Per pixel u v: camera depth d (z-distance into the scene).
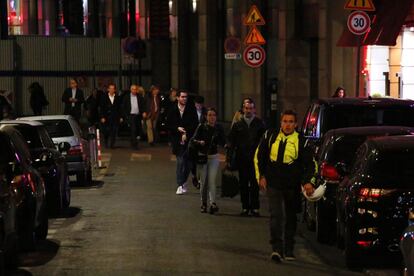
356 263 16.84
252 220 23.95
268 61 53.91
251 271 16.98
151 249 19.47
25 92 68.06
